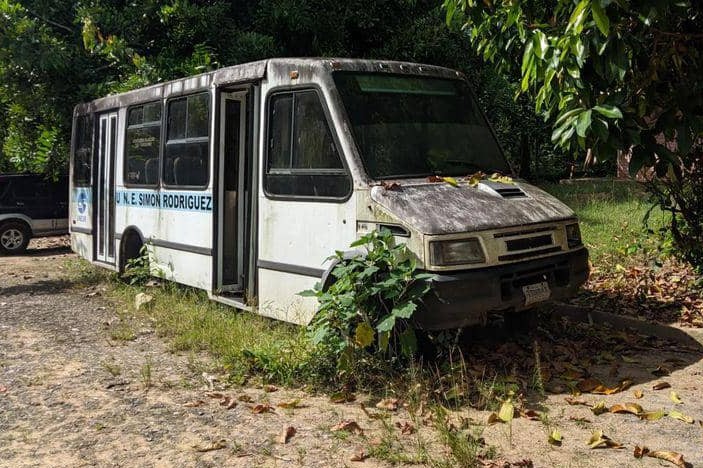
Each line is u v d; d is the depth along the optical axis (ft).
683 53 19.17
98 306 30.17
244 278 25.89
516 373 20.03
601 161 18.95
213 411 17.69
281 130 23.65
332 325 18.99
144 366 21.44
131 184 33.24
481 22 23.03
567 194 57.93
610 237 36.45
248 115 26.20
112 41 44.29
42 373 20.72
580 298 27.20
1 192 51.72
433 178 21.36
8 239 51.72
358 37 50.42
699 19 19.97
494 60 24.88
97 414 17.49
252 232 24.84
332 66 22.38
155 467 14.53
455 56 46.91
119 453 15.21
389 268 18.70
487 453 14.71
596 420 16.79
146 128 32.17
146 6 46.68
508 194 21.29
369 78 22.76
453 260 18.52
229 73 26.18
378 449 15.02
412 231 18.83
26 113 48.47
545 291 20.12
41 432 16.39
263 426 16.69
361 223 20.40
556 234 20.83
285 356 20.24
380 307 18.76
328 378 19.45
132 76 43.62
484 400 17.67
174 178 29.71
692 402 17.94
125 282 34.24
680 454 14.49
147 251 31.35
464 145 23.54
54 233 53.36
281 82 23.57
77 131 40.37
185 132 29.04
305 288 22.45
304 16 46.52
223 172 26.94
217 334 23.52
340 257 19.52
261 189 24.31
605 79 18.43
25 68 45.06
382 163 21.36
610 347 22.79
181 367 21.39
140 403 18.28
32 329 26.09
